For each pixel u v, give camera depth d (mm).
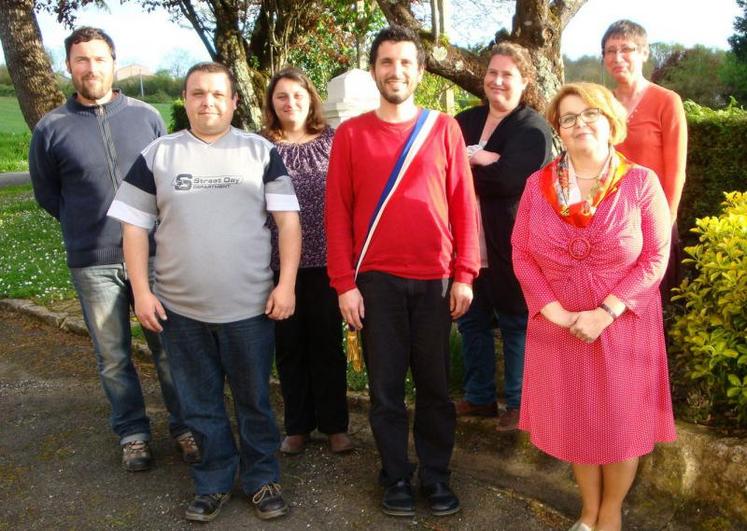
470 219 2918
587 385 2559
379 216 2854
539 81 4688
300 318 3453
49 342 5637
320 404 3520
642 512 2924
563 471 3219
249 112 10227
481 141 3457
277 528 2980
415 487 3205
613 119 2539
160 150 2885
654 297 2623
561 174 2605
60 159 3418
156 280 2982
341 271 2916
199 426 3039
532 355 2713
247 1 10672
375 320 2906
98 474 3512
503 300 3305
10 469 3598
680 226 4930
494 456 3412
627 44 3273
